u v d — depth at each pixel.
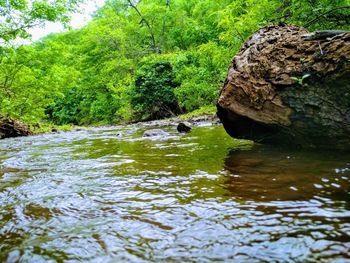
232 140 4.86
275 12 7.32
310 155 3.12
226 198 2.07
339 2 5.10
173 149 4.38
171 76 18.08
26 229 1.80
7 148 6.37
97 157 4.26
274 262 1.27
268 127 3.55
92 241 1.60
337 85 2.94
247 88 3.55
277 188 2.16
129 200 2.21
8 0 10.39
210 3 23.89
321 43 3.18
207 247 1.45
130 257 1.41
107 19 27.77
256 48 3.78
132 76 21.88
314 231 1.50
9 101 11.55
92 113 26.22
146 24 26.81
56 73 14.66
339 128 2.96
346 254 1.28
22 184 2.88
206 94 15.06
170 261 1.35
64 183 2.83
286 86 3.28
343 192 1.97
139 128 10.76
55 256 1.46
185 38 24.72
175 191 2.33
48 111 30.09
